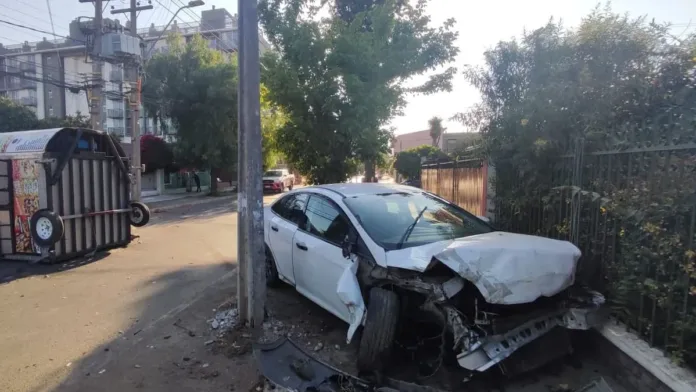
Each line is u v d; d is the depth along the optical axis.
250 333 4.53
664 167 3.18
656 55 4.14
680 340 2.95
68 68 47.66
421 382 3.54
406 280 3.48
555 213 4.87
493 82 6.11
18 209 8.05
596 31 4.59
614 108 4.26
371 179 12.54
